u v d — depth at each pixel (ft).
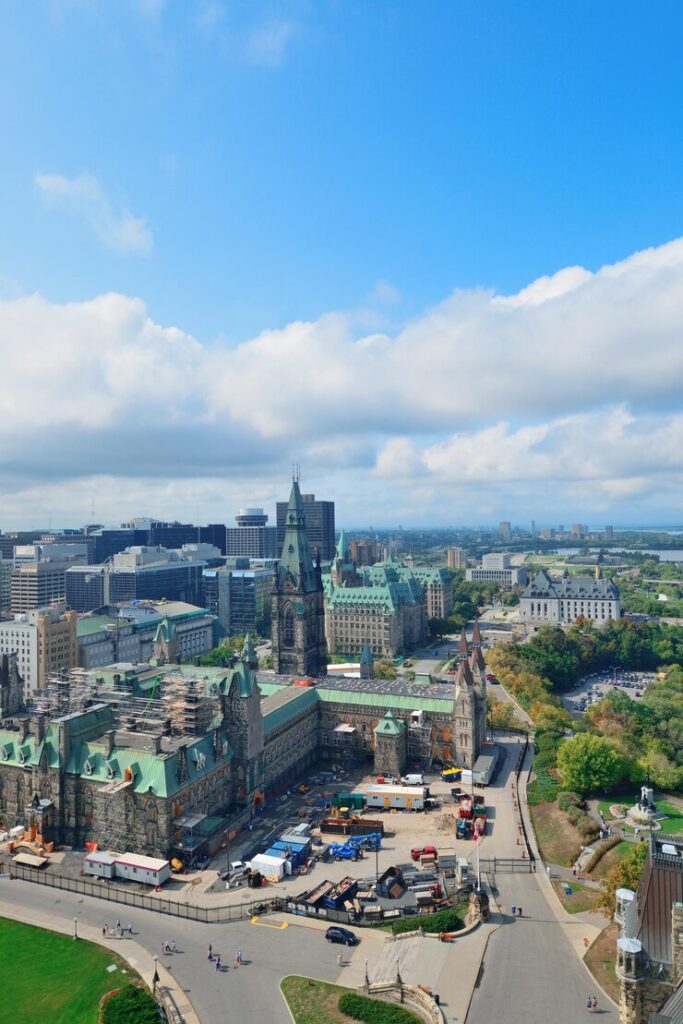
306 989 331.57
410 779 618.44
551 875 447.83
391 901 419.54
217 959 353.92
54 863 472.85
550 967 337.11
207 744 534.37
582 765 576.61
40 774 504.02
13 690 609.01
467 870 450.71
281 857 465.88
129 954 364.17
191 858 469.98
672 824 520.83
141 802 476.13
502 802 580.71
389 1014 305.12
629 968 254.47
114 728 556.10
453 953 350.84
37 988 336.70
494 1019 298.15
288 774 636.07
